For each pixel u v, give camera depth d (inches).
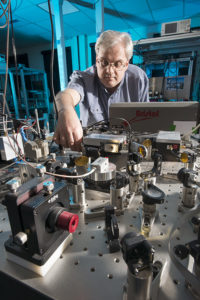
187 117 37.9
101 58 49.3
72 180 21.5
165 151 33.0
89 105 64.1
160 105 39.1
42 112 176.9
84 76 61.8
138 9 134.7
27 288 13.5
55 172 23.4
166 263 14.6
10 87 174.6
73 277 13.9
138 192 24.1
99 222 19.7
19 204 13.5
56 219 14.6
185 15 147.8
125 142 31.4
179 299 12.6
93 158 28.6
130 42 50.7
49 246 14.9
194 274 13.0
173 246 15.0
